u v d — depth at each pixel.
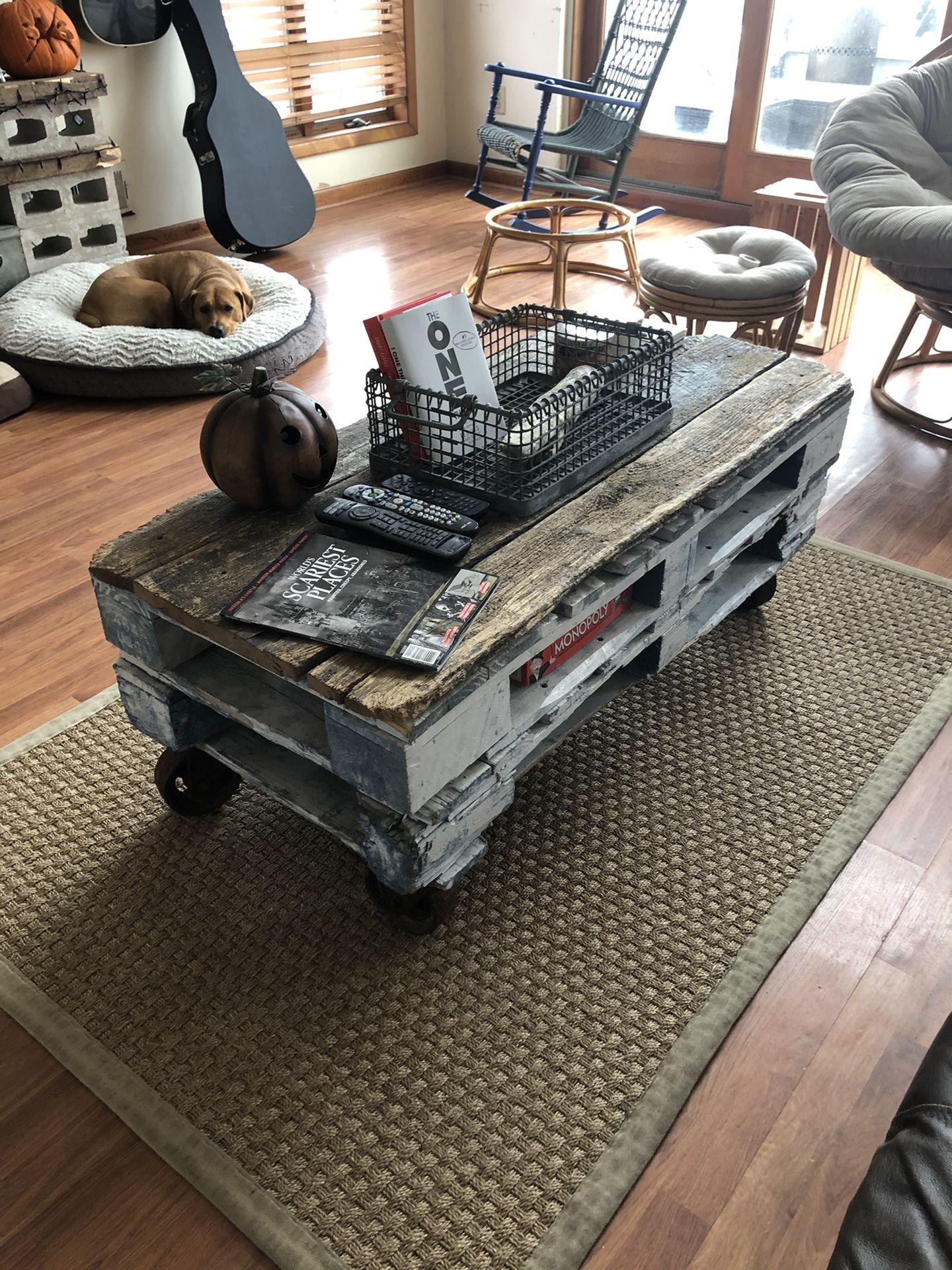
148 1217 1.04
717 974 1.26
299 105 4.36
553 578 1.18
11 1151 1.10
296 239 3.90
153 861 1.43
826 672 1.76
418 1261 0.99
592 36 4.36
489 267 3.49
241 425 1.25
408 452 1.41
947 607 1.92
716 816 1.49
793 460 1.68
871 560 2.06
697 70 4.09
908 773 1.55
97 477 2.45
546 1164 1.06
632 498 1.34
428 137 4.89
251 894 1.38
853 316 3.10
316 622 1.10
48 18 3.15
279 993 1.25
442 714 1.06
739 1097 1.13
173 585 1.19
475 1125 1.10
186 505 1.35
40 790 1.55
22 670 1.81
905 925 1.32
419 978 1.26
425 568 1.18
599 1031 1.20
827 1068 1.16
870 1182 0.69
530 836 1.46
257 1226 1.02
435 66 4.75
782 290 2.46
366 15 4.36
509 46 4.52
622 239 3.39
